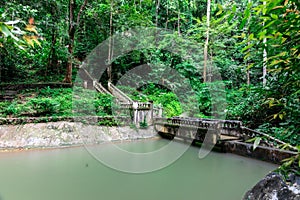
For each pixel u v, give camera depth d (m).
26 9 5.88
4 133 6.16
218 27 9.03
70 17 10.59
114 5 11.46
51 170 4.66
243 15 0.92
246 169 4.89
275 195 1.99
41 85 10.31
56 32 9.74
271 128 5.45
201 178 4.40
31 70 12.73
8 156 5.47
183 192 3.76
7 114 6.98
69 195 3.54
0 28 0.76
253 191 2.31
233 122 6.53
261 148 5.14
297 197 1.79
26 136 6.29
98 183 4.07
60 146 6.36
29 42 0.92
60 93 9.56
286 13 0.79
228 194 3.72
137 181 4.22
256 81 10.23
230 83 9.93
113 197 3.51
